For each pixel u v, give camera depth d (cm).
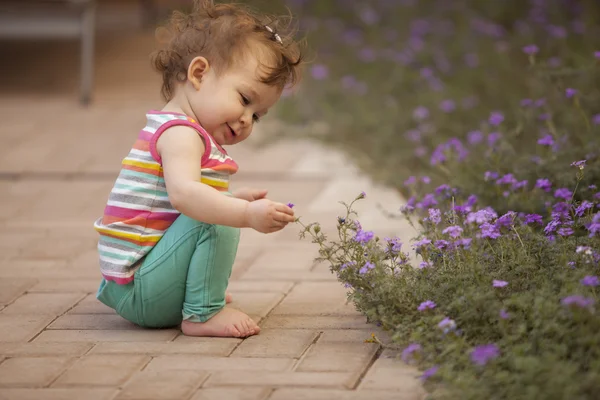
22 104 816
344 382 276
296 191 548
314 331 324
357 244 321
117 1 1469
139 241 317
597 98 557
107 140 680
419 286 309
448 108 665
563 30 758
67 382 279
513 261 317
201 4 344
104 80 926
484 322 286
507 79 735
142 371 288
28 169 601
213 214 300
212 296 318
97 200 537
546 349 264
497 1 962
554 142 447
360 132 702
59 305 358
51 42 1166
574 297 260
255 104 324
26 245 448
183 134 310
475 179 446
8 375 286
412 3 985
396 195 535
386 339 313
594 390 242
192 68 318
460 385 250
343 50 925
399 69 809
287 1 1023
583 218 356
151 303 320
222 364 293
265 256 425
